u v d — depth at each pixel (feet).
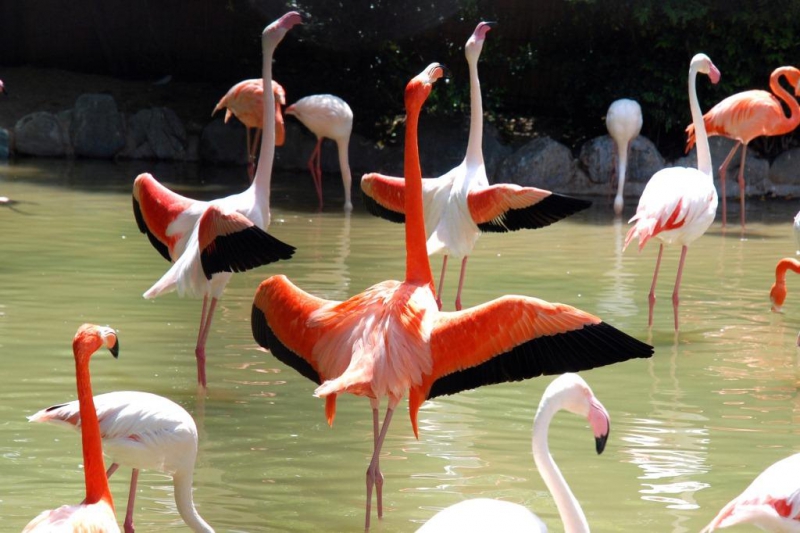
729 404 29.94
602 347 19.70
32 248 48.73
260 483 23.95
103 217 57.41
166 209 31.30
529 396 31.37
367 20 83.56
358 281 43.01
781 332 37.55
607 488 23.84
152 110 85.66
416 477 24.53
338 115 64.80
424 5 82.48
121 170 77.87
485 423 28.68
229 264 26.61
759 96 62.03
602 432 17.40
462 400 30.89
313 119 65.00
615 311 39.63
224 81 99.09
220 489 23.58
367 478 21.68
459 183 36.86
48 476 23.65
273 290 22.80
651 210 36.70
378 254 49.60
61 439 26.11
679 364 33.73
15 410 27.84
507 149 79.00
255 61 96.32
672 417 28.78
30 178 71.97
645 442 26.89
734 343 36.11
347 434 27.48
